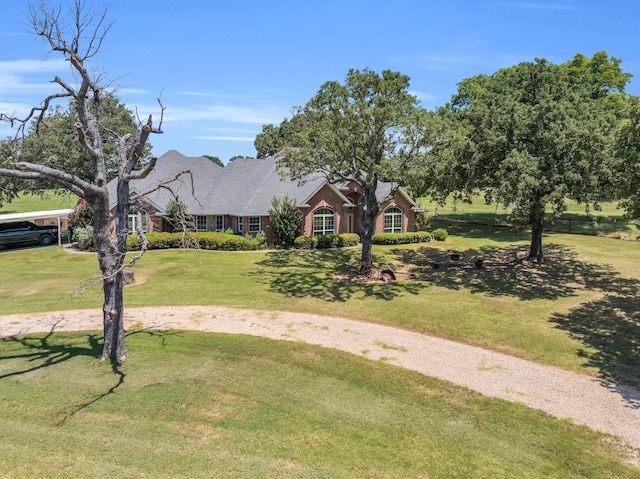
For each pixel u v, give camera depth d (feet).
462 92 176.55
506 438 32.07
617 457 30.01
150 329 54.08
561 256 102.68
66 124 120.16
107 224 43.24
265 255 106.63
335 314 61.52
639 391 39.58
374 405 36.42
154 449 29.76
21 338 50.72
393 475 27.63
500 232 139.23
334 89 79.41
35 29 41.09
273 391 38.45
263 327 55.36
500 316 61.00
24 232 114.62
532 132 79.71
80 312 61.16
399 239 123.54
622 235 124.57
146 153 142.31
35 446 29.86
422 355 47.32
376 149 82.17
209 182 132.67
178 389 38.45
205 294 70.79
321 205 121.08
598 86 148.15
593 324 57.57
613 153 60.18
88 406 35.40
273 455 29.35
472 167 83.41
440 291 74.33
